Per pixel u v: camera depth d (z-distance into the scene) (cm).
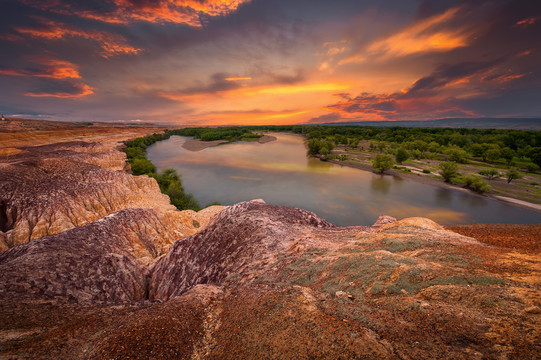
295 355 699
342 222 5594
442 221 5512
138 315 1108
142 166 8281
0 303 1186
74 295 1661
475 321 648
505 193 7094
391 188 7850
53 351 867
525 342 534
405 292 897
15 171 4059
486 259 1017
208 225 2986
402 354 594
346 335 712
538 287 727
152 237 3369
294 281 1282
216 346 878
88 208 4084
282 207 2819
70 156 7025
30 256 1841
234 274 1627
